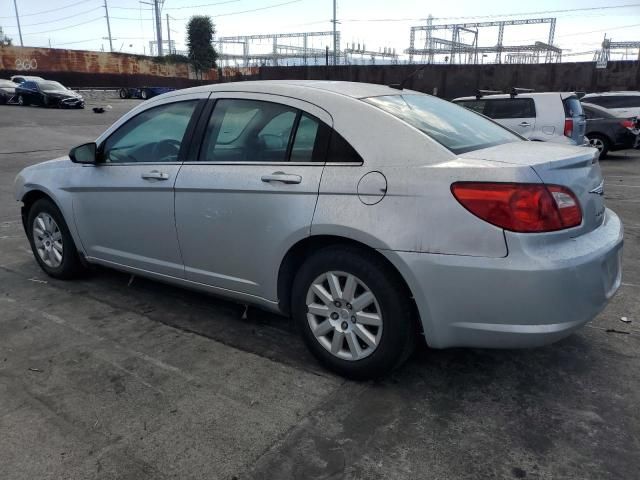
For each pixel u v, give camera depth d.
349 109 2.98
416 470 2.35
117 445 2.52
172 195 3.58
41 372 3.17
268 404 2.84
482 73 29.92
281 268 3.19
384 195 2.73
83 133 19.47
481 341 2.65
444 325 2.69
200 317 3.96
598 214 2.94
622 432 2.60
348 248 2.89
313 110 3.08
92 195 4.14
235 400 2.88
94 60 52.16
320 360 3.16
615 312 3.99
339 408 2.80
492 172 2.53
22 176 4.80
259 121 3.29
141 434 2.60
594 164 3.02
